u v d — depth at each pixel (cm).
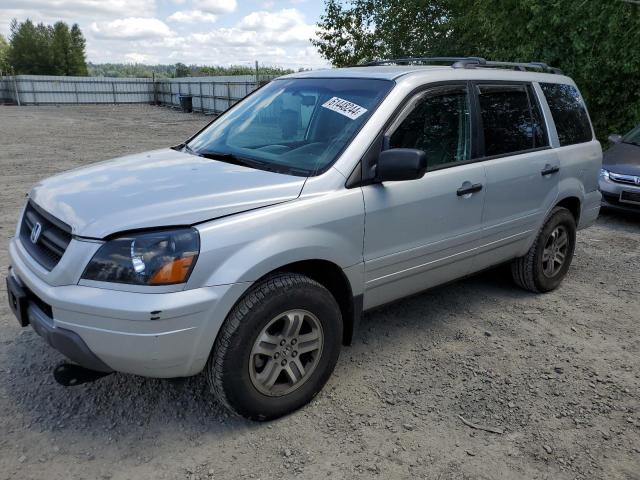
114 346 244
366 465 265
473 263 403
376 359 366
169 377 261
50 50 9969
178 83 4222
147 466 259
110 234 246
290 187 290
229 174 304
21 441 272
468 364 363
